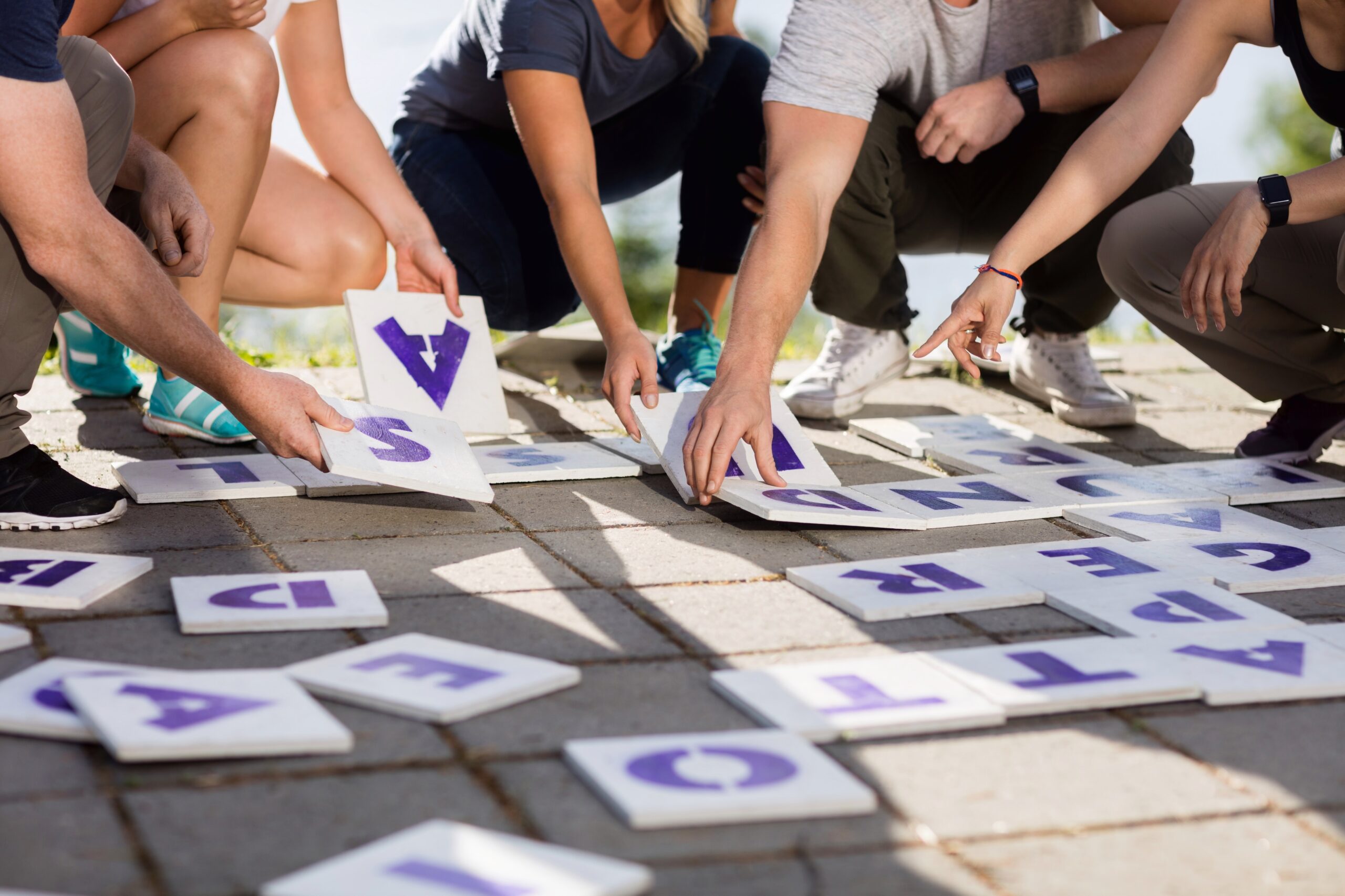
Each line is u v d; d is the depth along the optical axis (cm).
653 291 1730
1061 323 314
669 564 198
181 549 195
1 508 200
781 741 132
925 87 290
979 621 176
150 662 150
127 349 310
